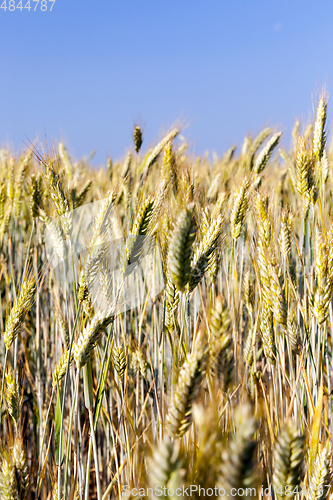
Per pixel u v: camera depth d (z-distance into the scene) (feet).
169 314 7.83
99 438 12.70
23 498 5.91
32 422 12.73
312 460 6.39
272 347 8.35
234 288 11.48
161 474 2.71
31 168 18.16
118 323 10.79
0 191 16.26
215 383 4.68
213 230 7.25
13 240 19.36
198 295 11.42
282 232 9.97
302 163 10.69
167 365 10.70
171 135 17.31
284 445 4.23
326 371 11.09
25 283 8.55
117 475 7.32
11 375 8.48
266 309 8.30
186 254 5.45
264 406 7.43
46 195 14.02
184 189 9.63
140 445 6.91
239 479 2.51
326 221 10.62
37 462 11.87
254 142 23.40
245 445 2.54
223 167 21.84
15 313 8.21
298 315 11.17
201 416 3.22
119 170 19.93
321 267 7.43
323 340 7.13
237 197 10.66
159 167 12.25
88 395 6.90
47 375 13.12
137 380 10.23
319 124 11.53
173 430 4.30
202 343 4.48
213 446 3.10
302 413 7.91
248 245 13.94
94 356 11.07
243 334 12.60
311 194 10.74
